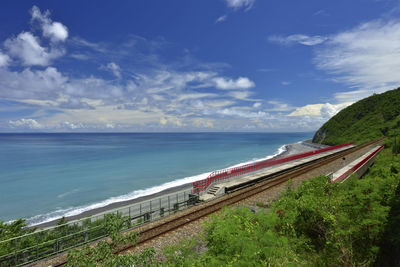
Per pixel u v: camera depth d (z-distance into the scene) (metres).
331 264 5.96
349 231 5.95
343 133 100.94
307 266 5.70
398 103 88.06
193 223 12.41
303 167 30.28
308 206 7.39
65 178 46.12
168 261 6.05
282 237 5.88
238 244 5.26
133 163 64.69
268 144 151.88
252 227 5.97
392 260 5.38
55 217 26.14
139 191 35.62
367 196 6.69
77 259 3.75
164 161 68.44
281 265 5.07
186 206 17.30
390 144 41.47
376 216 6.01
